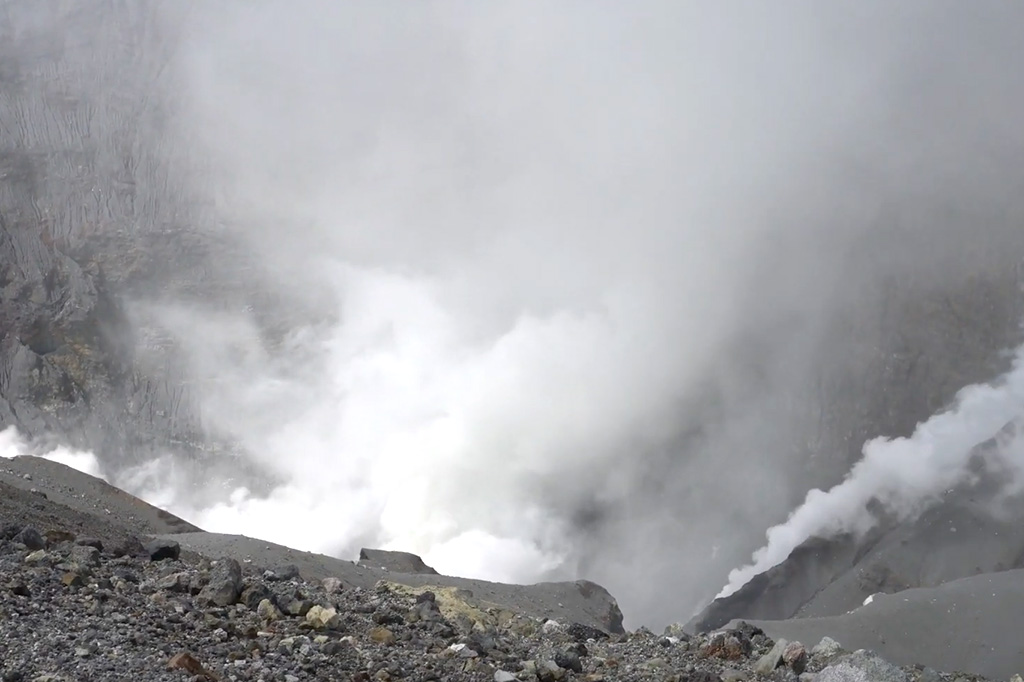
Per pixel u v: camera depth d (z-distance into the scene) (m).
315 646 11.64
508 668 12.12
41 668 9.30
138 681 9.29
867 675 12.50
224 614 12.67
